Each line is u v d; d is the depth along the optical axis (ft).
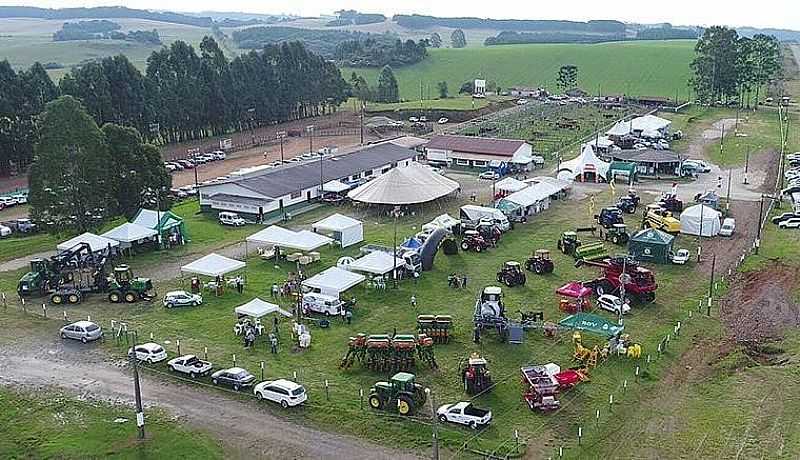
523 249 229.04
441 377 143.64
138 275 209.36
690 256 217.97
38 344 161.38
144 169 250.57
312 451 118.73
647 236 216.13
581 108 557.74
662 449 118.73
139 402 122.11
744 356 151.94
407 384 129.70
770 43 622.13
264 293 193.06
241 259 223.92
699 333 164.35
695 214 239.91
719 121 493.36
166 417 129.70
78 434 124.16
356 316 175.42
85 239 215.51
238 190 275.59
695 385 140.97
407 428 124.98
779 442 120.16
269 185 282.15
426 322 159.84
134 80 429.79
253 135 494.59
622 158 341.62
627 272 183.11
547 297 186.91
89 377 145.48
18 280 206.49
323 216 274.16
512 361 150.71
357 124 530.68
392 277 202.28
